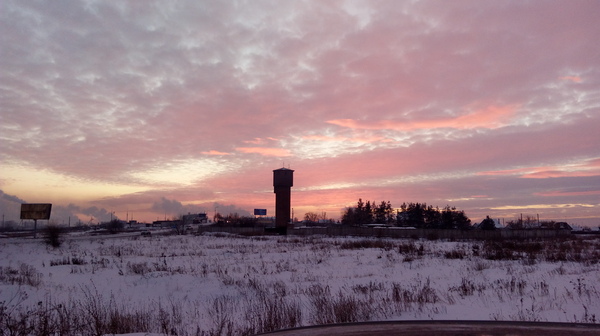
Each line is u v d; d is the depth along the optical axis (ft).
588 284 42.70
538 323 10.88
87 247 137.69
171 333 27.32
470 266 67.51
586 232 295.48
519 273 55.52
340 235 219.61
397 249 111.14
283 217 254.68
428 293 40.24
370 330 10.84
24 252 118.93
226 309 36.70
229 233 257.96
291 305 35.73
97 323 26.81
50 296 43.19
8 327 25.00
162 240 186.50
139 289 50.34
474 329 10.21
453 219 305.53
